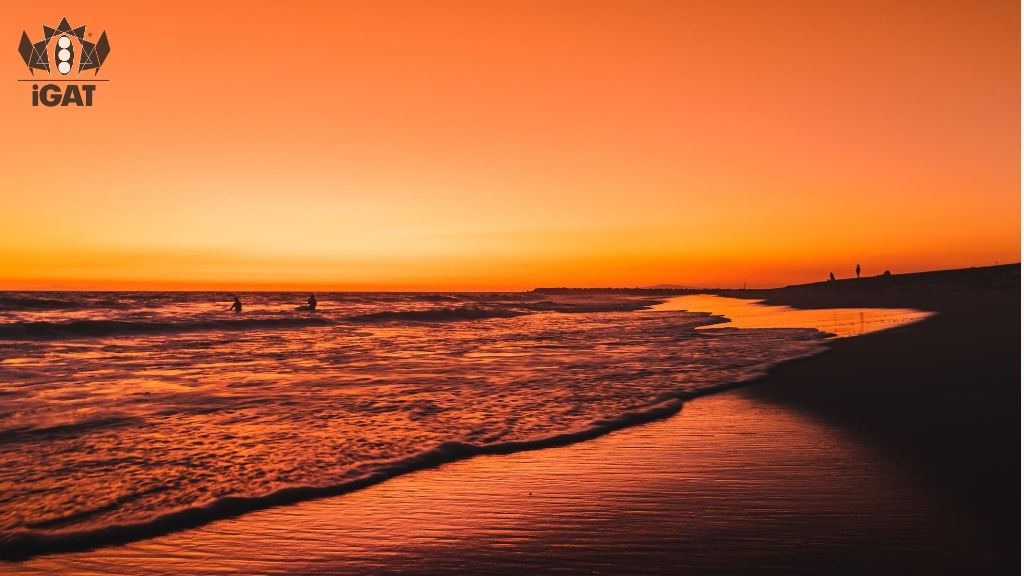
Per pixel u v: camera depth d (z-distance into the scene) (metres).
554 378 11.65
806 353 14.58
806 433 7.25
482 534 4.59
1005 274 58.97
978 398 8.65
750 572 3.95
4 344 19.31
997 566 3.95
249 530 4.69
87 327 23.84
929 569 3.93
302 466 6.14
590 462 6.29
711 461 6.25
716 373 12.02
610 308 61.00
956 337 16.41
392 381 11.40
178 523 4.78
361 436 7.27
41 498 5.21
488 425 7.82
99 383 11.24
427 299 97.94
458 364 14.02
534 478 5.82
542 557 4.22
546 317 41.66
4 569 4.07
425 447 6.79
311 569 4.10
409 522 4.82
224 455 6.48
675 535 4.51
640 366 13.29
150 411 8.67
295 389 10.55
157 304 53.53
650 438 7.17
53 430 7.53
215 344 19.91
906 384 9.88
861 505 4.97
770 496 5.22
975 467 5.80
